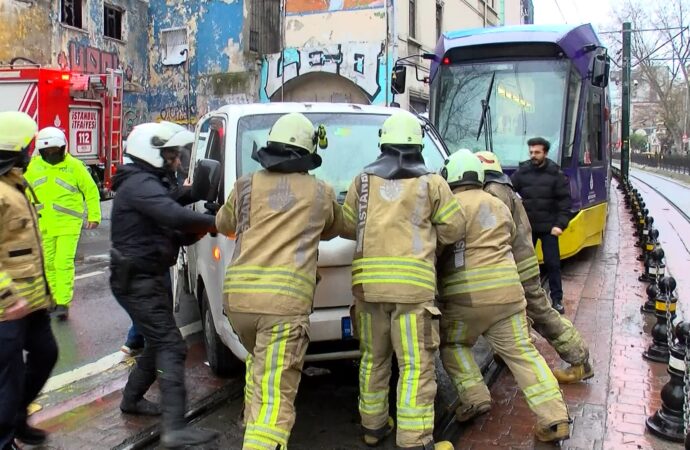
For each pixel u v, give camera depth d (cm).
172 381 400
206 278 522
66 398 509
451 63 1001
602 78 941
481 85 972
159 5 2283
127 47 2184
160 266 409
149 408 474
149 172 408
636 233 1359
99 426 457
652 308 733
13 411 377
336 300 450
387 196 397
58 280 717
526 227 514
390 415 469
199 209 577
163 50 2294
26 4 1756
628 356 596
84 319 736
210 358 544
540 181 717
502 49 969
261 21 2180
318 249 420
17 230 386
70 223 714
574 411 480
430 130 600
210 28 2223
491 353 605
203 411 479
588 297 813
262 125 524
